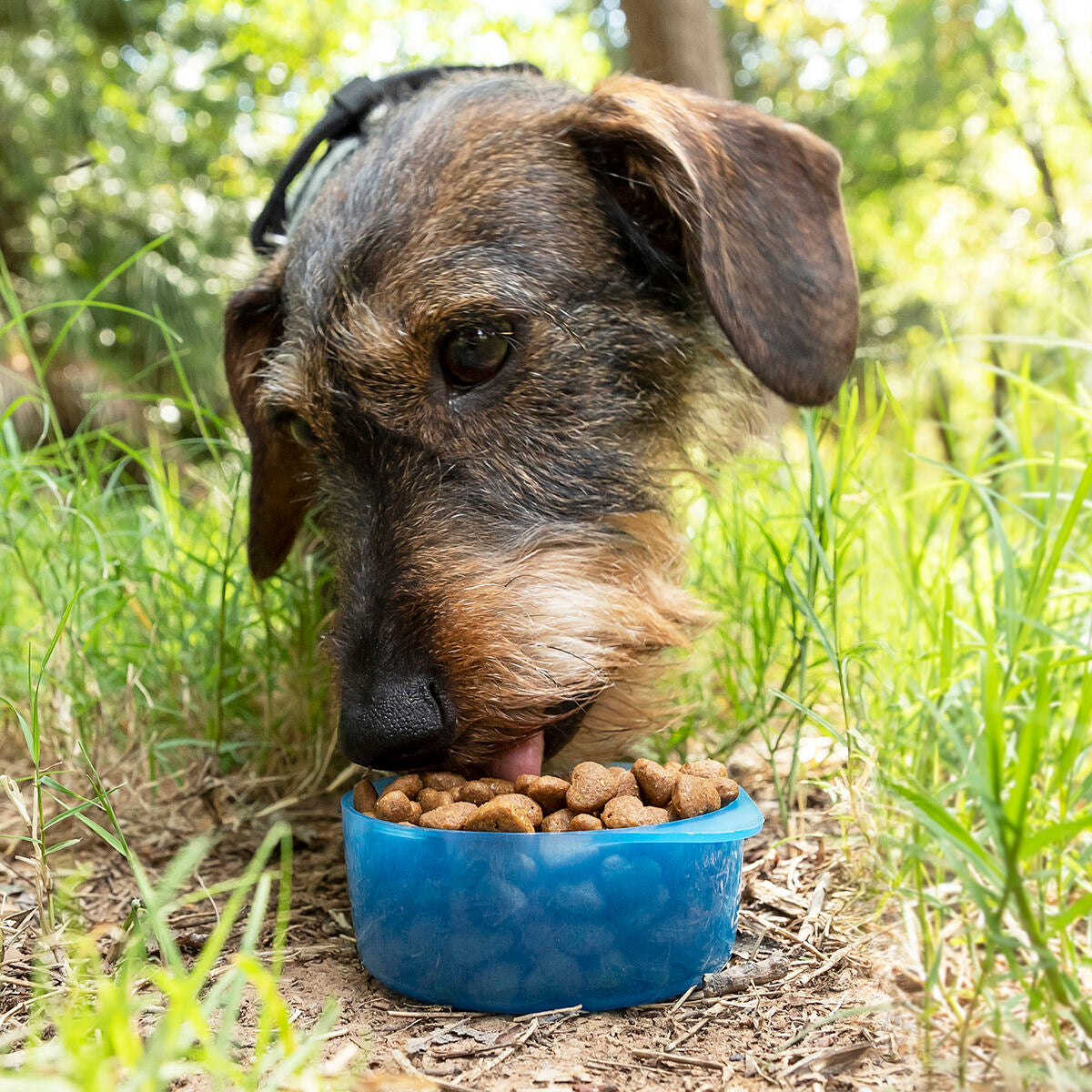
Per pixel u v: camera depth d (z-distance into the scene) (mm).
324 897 343
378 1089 222
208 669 464
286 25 3061
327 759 426
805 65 2408
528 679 308
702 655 451
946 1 2154
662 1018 258
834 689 439
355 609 321
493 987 259
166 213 1632
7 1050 238
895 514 470
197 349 1360
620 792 279
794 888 325
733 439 421
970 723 328
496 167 356
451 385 342
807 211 369
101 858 375
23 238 1570
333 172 412
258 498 449
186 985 187
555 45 3137
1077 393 435
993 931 211
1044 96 2475
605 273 363
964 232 2475
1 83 1574
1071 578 399
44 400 430
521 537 336
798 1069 231
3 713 495
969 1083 217
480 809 262
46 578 465
